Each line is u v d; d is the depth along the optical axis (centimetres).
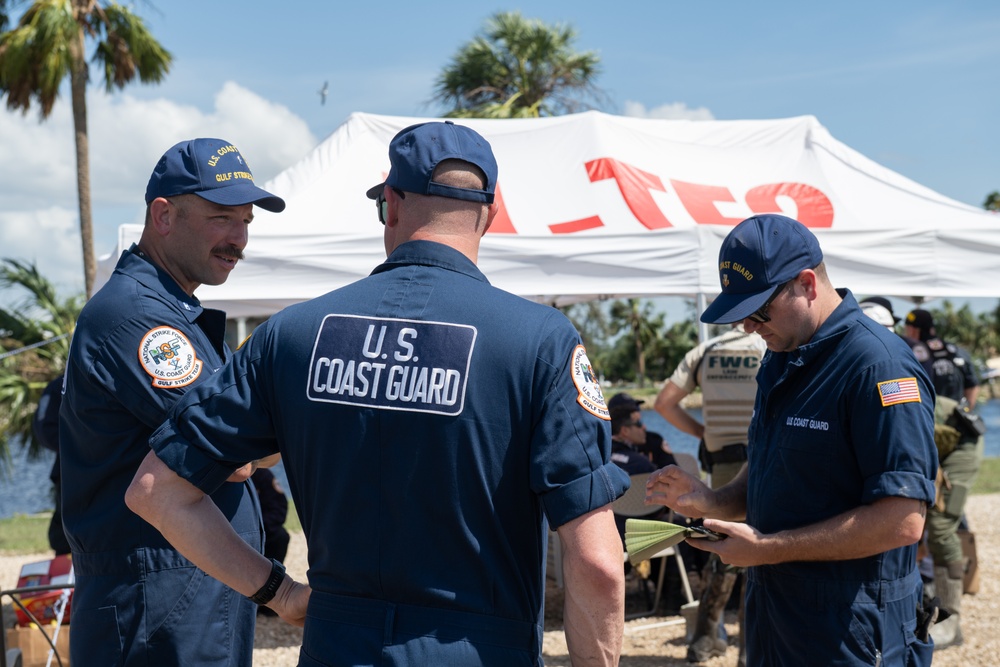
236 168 258
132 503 168
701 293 547
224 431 167
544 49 1920
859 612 218
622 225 644
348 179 646
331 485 160
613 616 157
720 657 477
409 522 156
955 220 679
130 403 236
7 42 1329
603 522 158
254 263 522
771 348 235
